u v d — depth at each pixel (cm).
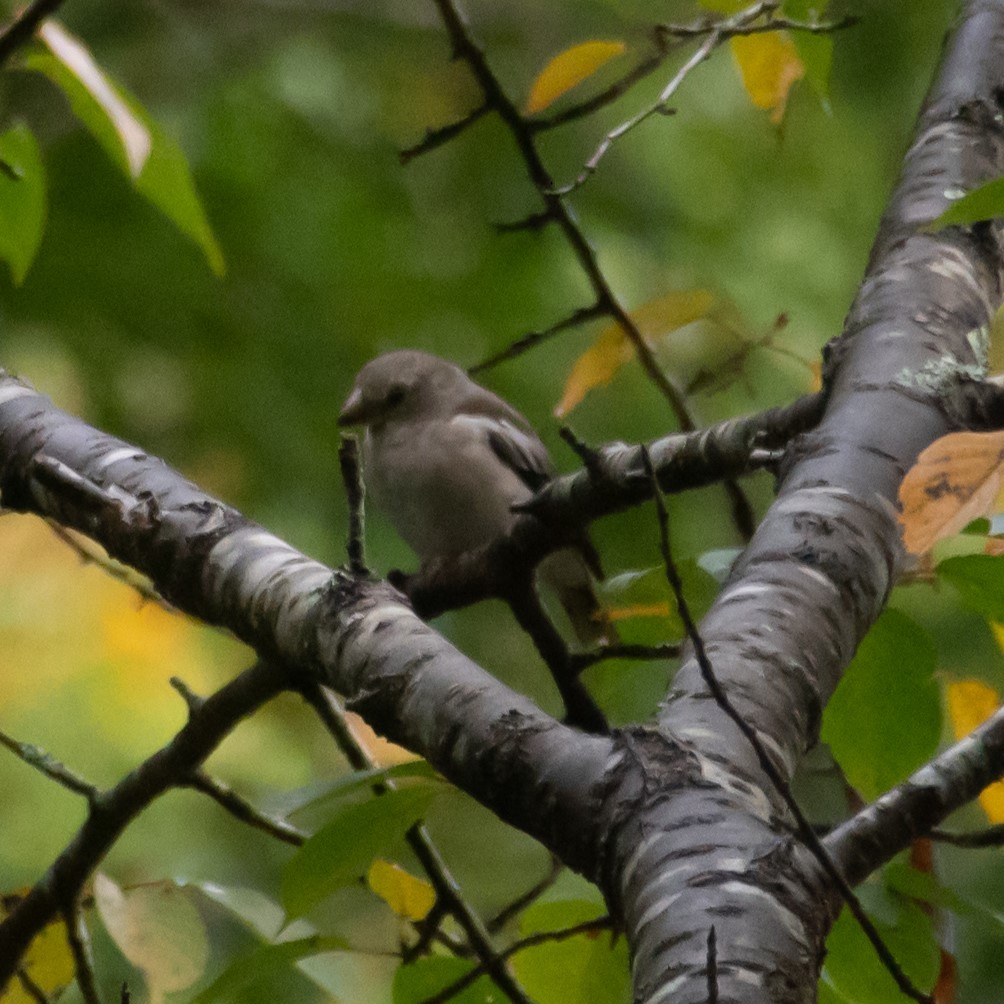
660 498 453
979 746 480
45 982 773
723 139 1560
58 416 700
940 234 711
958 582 587
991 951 1185
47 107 1527
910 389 611
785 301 1482
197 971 714
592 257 872
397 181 1565
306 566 581
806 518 549
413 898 723
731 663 490
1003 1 855
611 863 430
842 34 1539
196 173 1521
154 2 1605
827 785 880
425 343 1516
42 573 1108
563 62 781
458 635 1440
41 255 1466
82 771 1145
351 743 755
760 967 379
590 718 788
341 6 1647
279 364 1496
